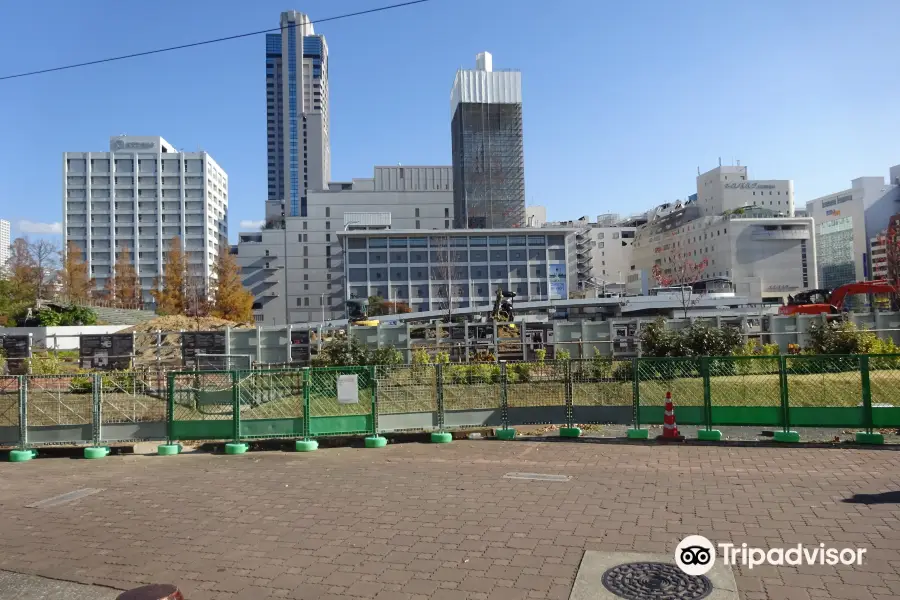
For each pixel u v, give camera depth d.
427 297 114.00
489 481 9.91
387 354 24.55
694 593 5.42
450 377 15.79
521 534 7.19
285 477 10.72
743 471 10.06
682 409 13.18
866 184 150.25
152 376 18.67
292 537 7.38
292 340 30.06
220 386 14.47
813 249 124.50
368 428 13.70
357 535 7.37
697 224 131.25
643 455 11.70
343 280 115.81
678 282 131.38
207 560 6.69
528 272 115.62
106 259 133.12
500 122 137.50
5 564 6.73
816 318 29.44
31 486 10.65
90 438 13.63
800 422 12.37
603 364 14.63
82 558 6.86
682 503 8.23
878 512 7.54
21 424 13.68
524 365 16.05
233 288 86.50
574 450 12.41
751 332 29.86
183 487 10.18
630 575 5.85
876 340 25.19
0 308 53.75
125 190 135.00
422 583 5.90
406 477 10.40
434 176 153.62
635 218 172.12
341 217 133.88
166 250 134.62
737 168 141.88
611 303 84.75
